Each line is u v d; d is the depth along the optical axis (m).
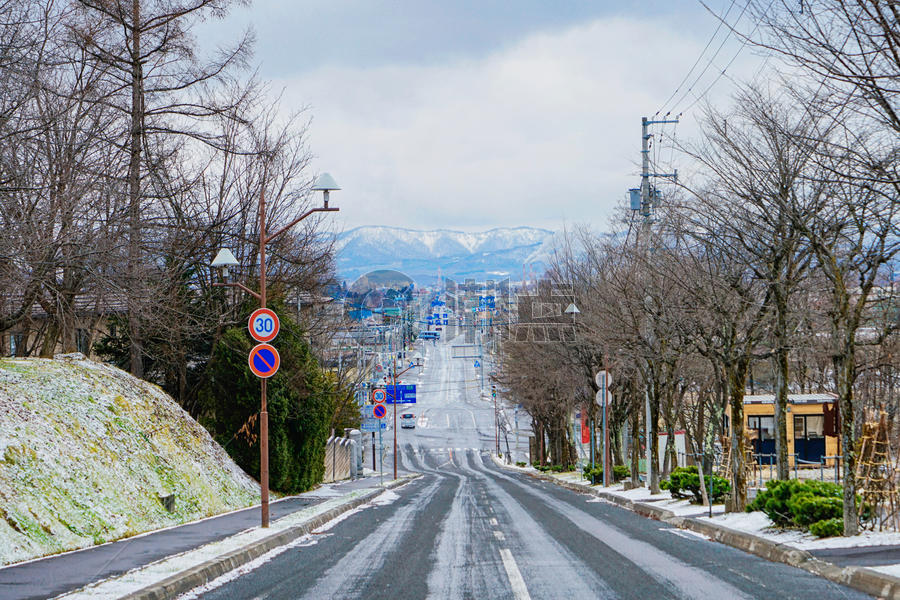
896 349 19.38
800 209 15.85
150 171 26.67
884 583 9.42
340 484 44.31
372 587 10.58
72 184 19.62
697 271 20.55
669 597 9.43
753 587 10.08
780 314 17.58
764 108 16.08
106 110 25.08
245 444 32.22
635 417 34.75
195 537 16.39
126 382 26.36
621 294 27.27
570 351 43.75
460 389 170.88
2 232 16.80
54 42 20.73
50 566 12.37
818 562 11.37
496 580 10.91
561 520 20.33
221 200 33.28
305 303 40.25
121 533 16.78
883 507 14.50
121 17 26.67
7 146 17.28
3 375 21.14
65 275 22.67
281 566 12.97
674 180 25.83
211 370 33.28
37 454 17.22
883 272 17.95
